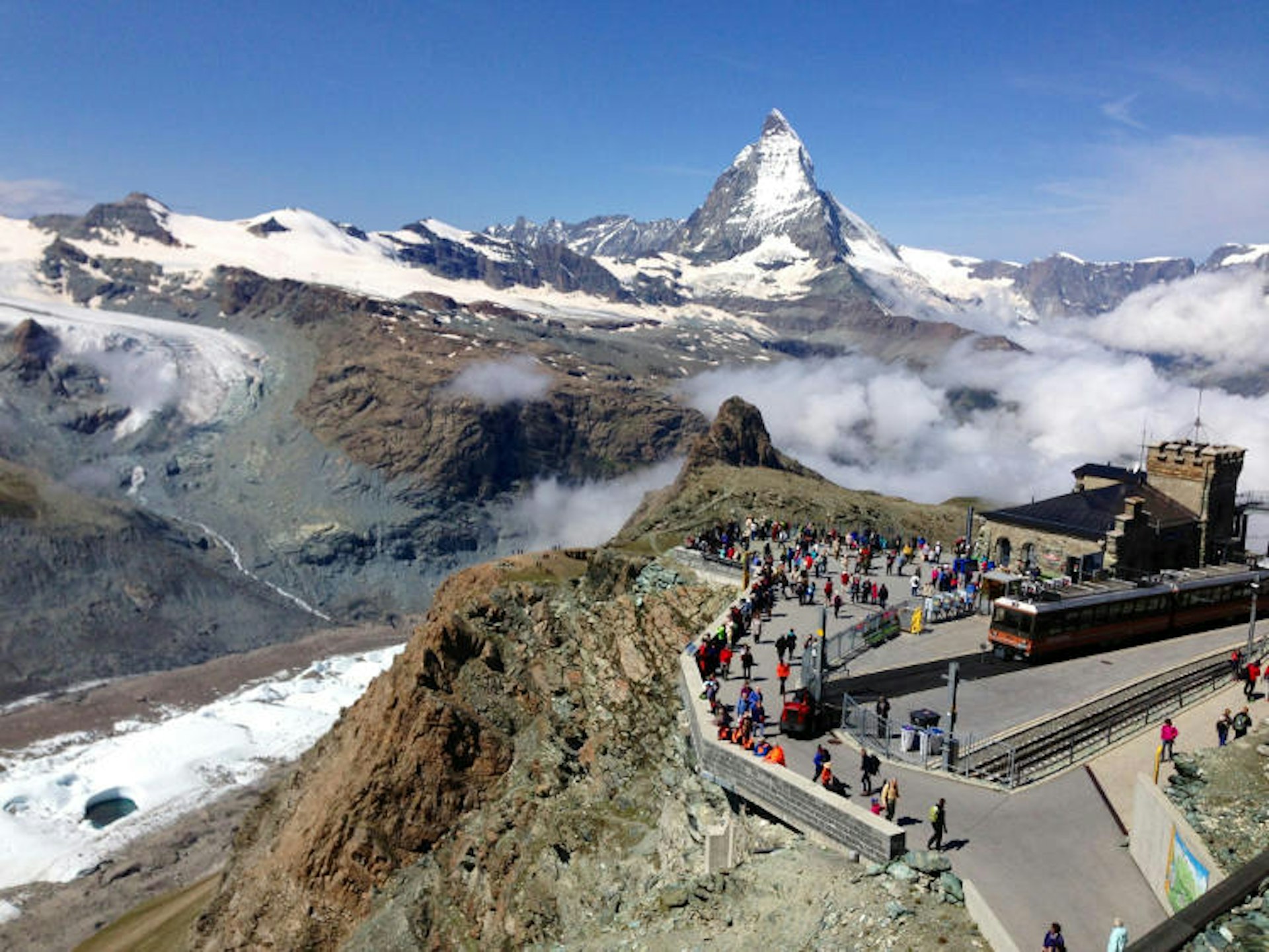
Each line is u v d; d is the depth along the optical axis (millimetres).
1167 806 32656
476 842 62344
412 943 60656
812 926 33312
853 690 52094
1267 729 42812
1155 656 59156
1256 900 25484
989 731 46344
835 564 81375
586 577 82688
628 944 37906
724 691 52000
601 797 58469
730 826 40531
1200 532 81938
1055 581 64375
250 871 76500
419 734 69125
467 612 77625
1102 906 32062
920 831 37031
